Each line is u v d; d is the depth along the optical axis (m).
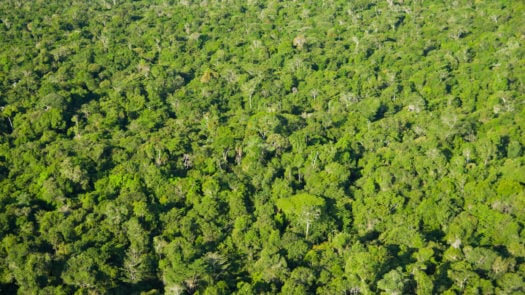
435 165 121.00
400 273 85.25
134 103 161.00
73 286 89.38
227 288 89.06
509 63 166.50
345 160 129.12
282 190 116.06
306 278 90.75
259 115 149.12
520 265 88.75
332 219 107.31
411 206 110.56
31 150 130.12
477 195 109.00
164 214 107.94
